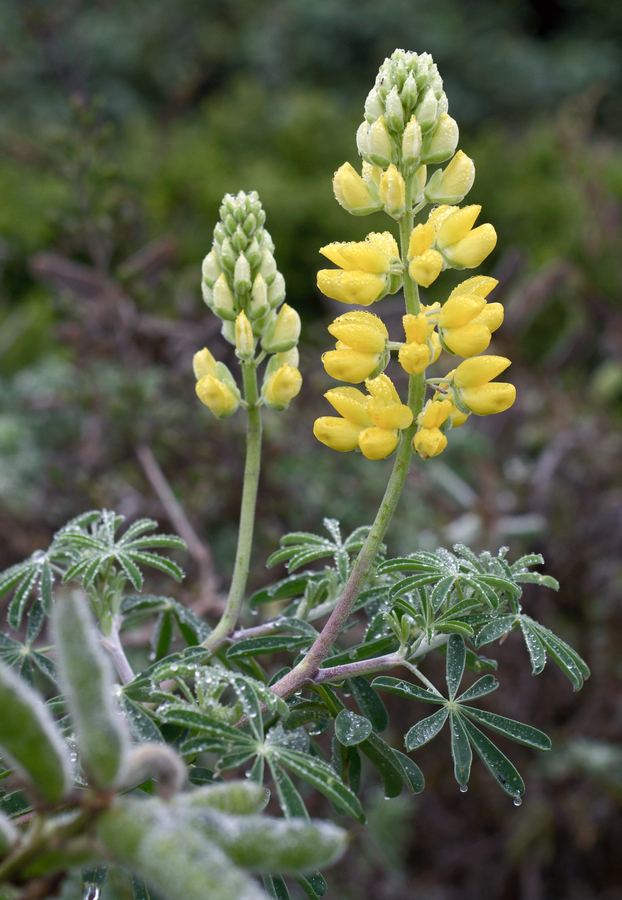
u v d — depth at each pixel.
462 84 2.98
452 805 0.94
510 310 1.22
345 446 0.38
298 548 0.44
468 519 1.03
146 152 2.02
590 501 1.06
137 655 0.74
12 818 0.37
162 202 1.85
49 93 2.22
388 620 0.40
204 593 0.64
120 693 0.39
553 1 3.32
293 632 0.43
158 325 1.01
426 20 2.99
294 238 1.98
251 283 0.42
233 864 0.29
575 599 1.00
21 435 1.00
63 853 0.29
